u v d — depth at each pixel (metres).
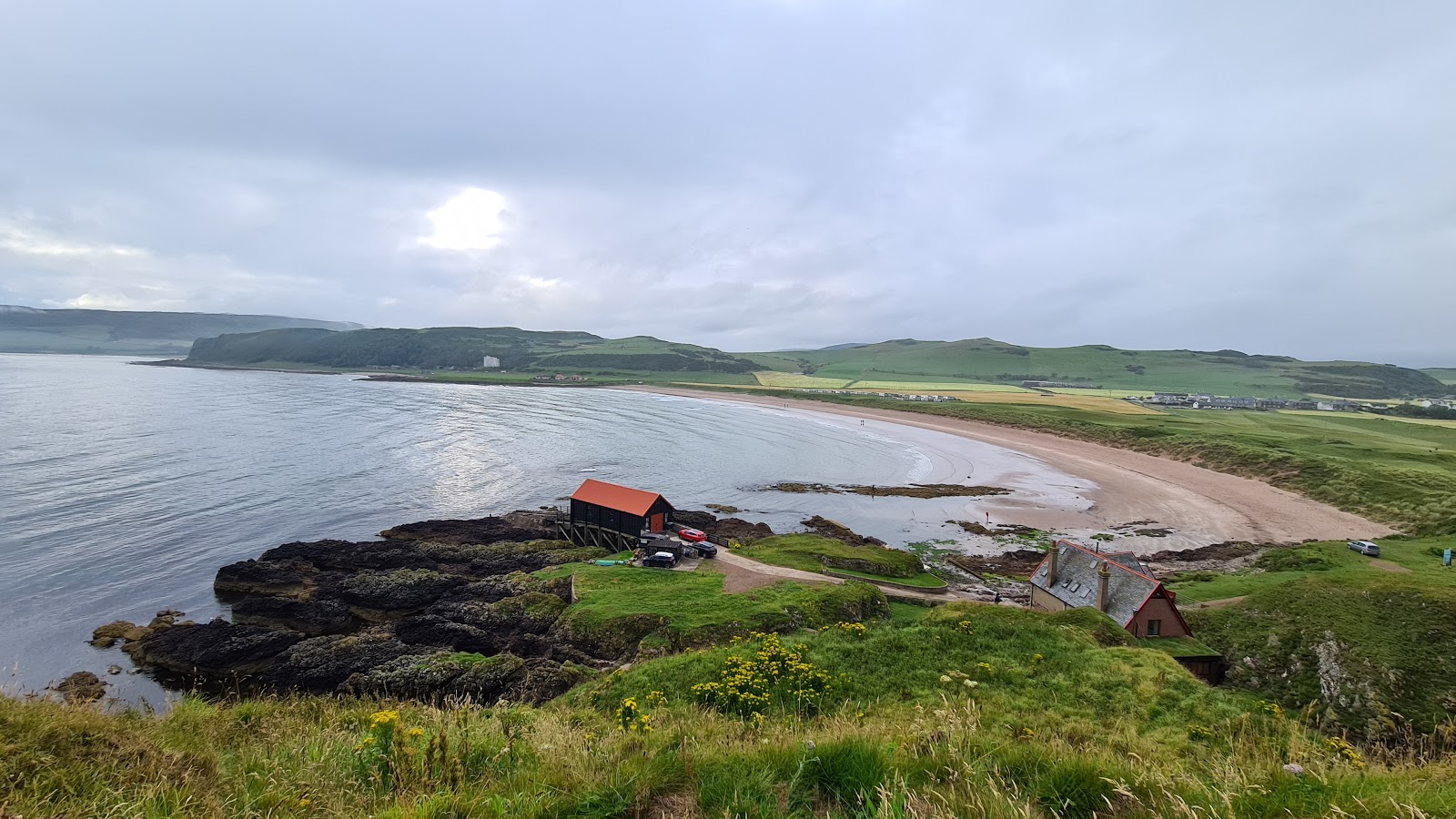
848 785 7.75
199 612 44.38
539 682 32.31
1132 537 67.56
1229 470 99.81
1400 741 26.61
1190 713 19.31
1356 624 33.00
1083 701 20.23
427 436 118.94
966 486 92.06
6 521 59.03
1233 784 7.65
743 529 67.56
